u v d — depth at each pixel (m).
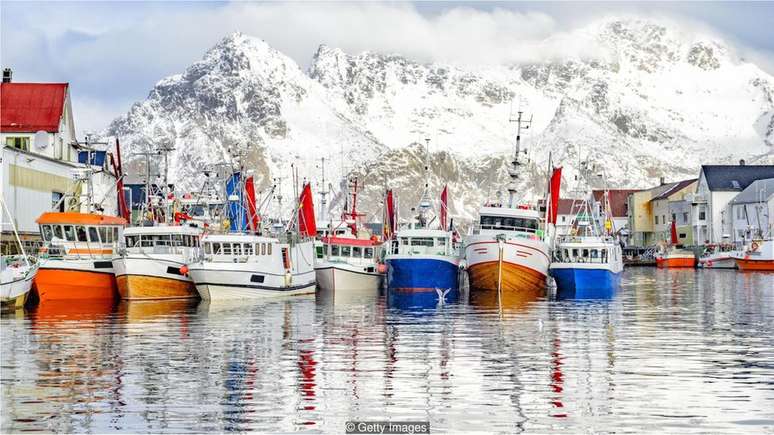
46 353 48.44
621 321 64.25
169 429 34.12
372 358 47.44
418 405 37.41
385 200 125.38
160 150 124.06
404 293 90.12
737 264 157.12
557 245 93.31
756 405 37.19
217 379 41.97
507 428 34.34
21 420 35.19
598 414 36.00
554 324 62.12
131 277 76.00
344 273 92.81
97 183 107.38
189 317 64.81
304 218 93.00
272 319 64.12
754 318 66.75
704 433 33.56
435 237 93.19
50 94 100.31
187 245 81.00
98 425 34.62
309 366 45.12
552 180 100.81
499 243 89.25
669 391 39.59
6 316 64.69
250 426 34.56
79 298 76.31
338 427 34.47
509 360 46.91
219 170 117.88
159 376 42.53
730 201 194.00
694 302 81.50
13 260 73.44
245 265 77.62
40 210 88.38
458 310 71.75
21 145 97.19
